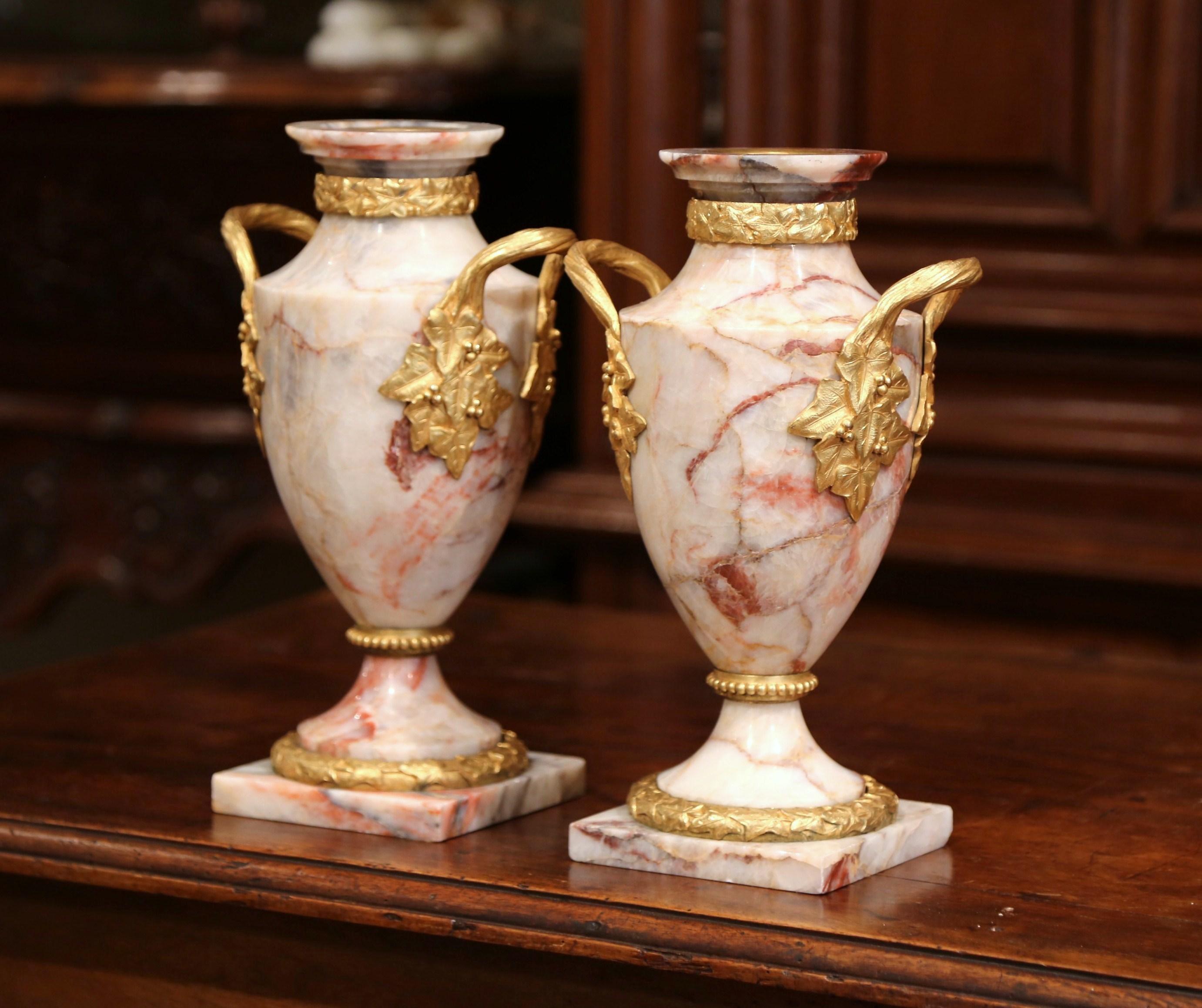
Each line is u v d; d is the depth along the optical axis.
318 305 1.53
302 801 1.60
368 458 1.54
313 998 1.52
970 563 2.88
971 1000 1.28
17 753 1.83
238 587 4.95
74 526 3.83
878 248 3.01
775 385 1.38
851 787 1.50
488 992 1.46
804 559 1.42
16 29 4.83
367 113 3.47
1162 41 2.83
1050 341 2.92
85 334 3.75
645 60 2.99
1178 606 2.82
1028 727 1.92
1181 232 2.85
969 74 2.92
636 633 2.32
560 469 3.89
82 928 1.61
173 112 3.53
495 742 1.65
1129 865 1.50
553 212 3.91
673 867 1.47
